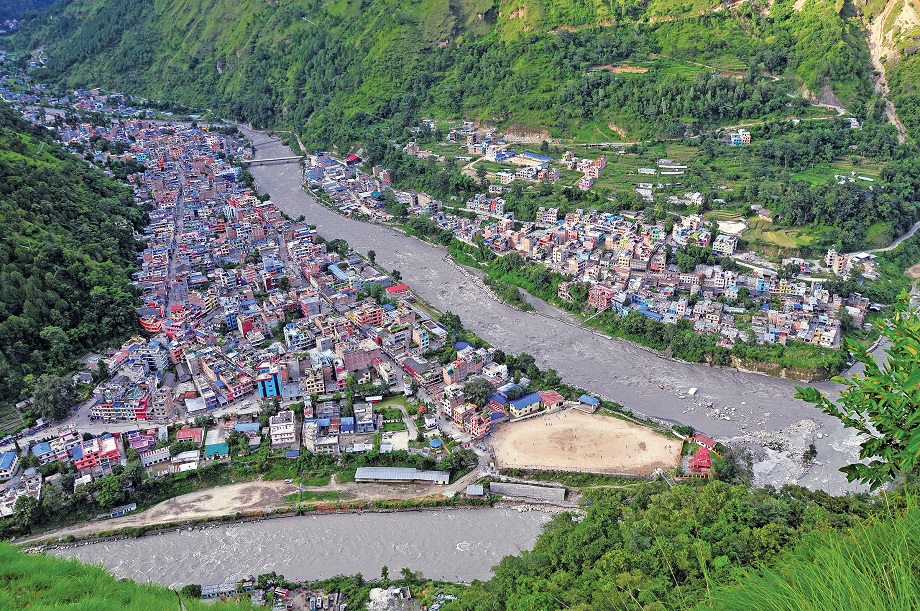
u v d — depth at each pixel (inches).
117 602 2982.3
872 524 1346.0
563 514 5551.2
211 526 6013.8
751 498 4697.3
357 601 5059.1
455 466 6540.4
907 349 1476.4
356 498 6274.6
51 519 6013.8
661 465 6545.3
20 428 6973.4
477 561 5575.8
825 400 1566.2
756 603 1226.6
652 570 3907.5
